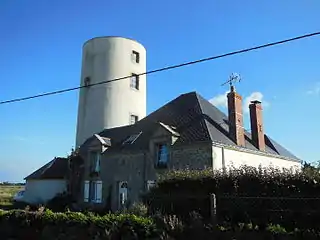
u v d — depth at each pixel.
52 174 29.19
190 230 7.88
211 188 9.63
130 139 24.69
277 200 8.10
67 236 9.30
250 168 9.84
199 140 19.45
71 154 28.55
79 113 33.97
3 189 49.94
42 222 10.03
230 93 22.23
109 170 24.17
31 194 29.58
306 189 8.27
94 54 33.97
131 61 34.47
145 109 35.19
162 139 21.25
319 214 7.47
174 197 9.56
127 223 8.59
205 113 22.47
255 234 7.23
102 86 32.72
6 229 10.73
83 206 24.70
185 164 19.64
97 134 28.70
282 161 25.39
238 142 21.09
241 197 8.55
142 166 22.06
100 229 8.84
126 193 22.77
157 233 8.14
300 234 6.91
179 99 25.84
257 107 24.14
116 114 32.19
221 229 7.61
